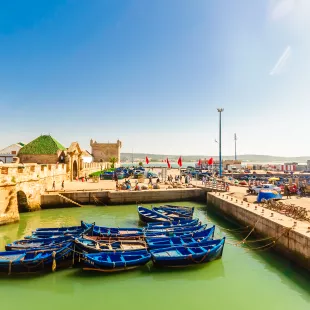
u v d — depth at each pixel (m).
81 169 64.12
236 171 78.88
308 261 16.73
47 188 41.22
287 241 19.11
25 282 15.99
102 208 38.41
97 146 118.56
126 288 15.49
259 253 20.84
